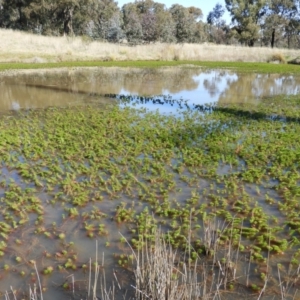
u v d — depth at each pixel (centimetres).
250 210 533
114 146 781
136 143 797
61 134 835
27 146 759
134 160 700
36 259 424
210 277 396
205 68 2323
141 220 500
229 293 374
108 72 2022
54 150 742
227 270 396
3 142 765
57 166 656
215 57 2762
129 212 519
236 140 838
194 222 502
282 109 1170
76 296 368
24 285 383
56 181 612
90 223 498
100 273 402
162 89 1552
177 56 2706
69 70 2023
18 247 444
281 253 442
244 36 4528
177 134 869
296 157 721
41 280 390
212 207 544
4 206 535
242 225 495
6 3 3703
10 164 670
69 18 3800
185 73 2094
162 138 834
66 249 443
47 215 516
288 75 2108
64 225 493
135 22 3725
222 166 696
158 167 670
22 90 1423
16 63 2122
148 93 1445
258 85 1728
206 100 1330
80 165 667
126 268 409
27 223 495
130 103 1232
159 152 752
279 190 600
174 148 773
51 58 2297
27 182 607
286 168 683
